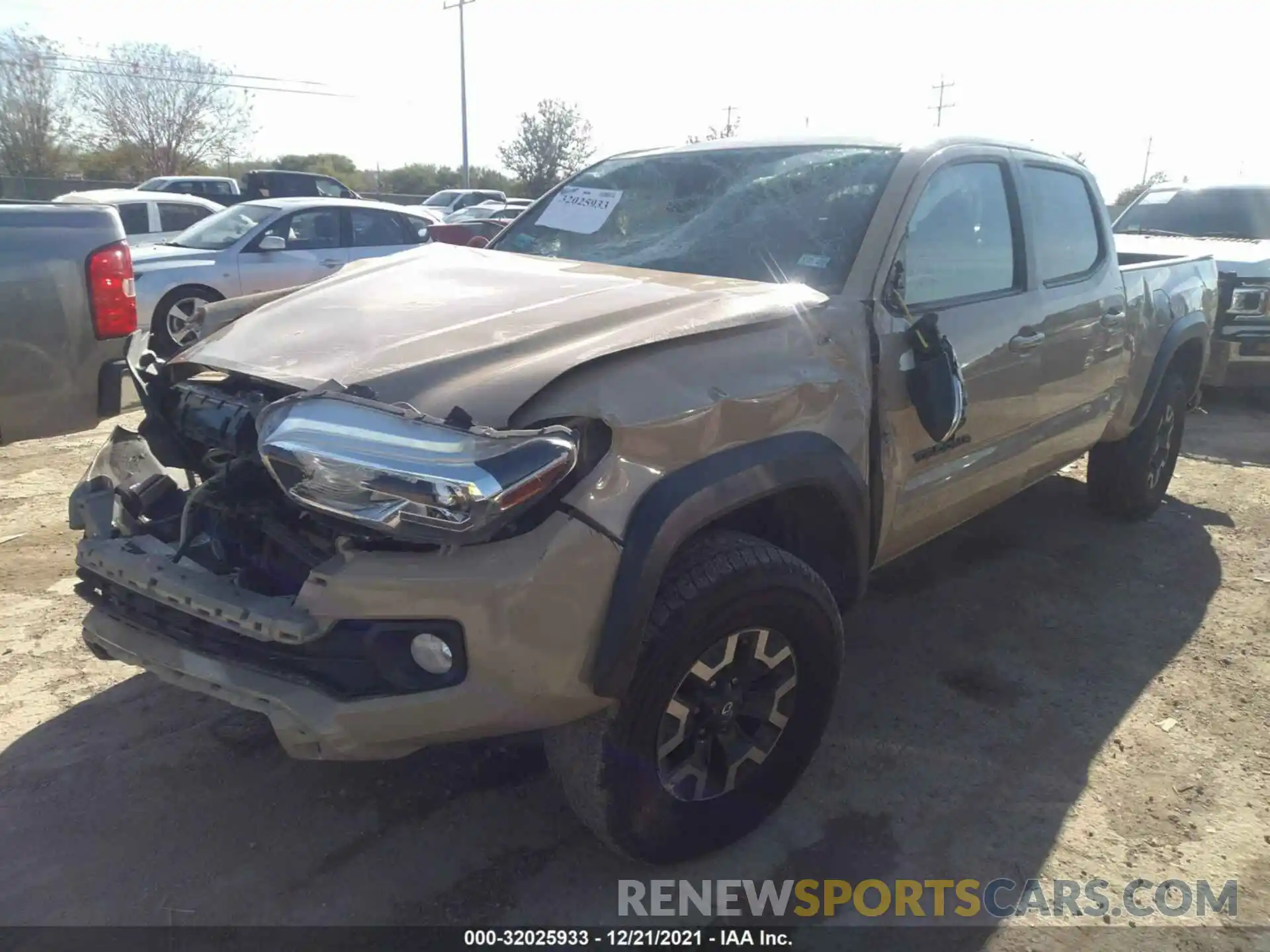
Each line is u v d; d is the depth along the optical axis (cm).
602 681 212
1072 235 407
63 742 304
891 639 390
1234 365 777
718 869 261
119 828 268
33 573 419
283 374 234
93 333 403
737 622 238
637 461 216
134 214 1230
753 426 240
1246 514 550
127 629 242
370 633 204
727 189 344
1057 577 454
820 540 280
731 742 259
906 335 293
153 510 277
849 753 313
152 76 3647
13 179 3100
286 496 227
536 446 197
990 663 373
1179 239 861
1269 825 284
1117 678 364
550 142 4200
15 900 241
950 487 330
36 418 394
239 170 4462
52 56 3538
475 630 199
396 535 198
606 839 241
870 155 328
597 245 349
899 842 273
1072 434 413
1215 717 340
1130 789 299
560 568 203
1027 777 304
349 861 259
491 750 307
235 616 214
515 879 255
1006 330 343
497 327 241
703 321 244
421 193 5156
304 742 211
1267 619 415
